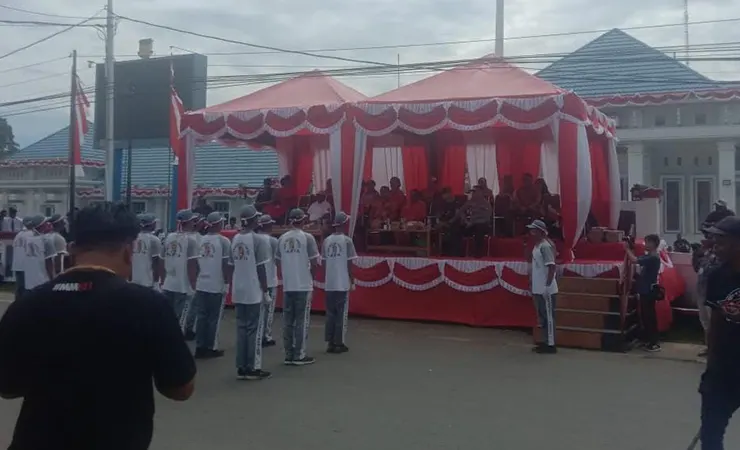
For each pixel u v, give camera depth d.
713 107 25.48
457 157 21.64
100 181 34.53
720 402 5.39
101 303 3.13
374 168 22.39
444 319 15.04
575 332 12.83
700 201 26.75
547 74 30.41
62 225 16.05
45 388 3.06
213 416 8.39
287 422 8.13
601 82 29.05
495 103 14.84
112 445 3.06
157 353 3.19
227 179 32.34
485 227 15.70
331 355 12.15
